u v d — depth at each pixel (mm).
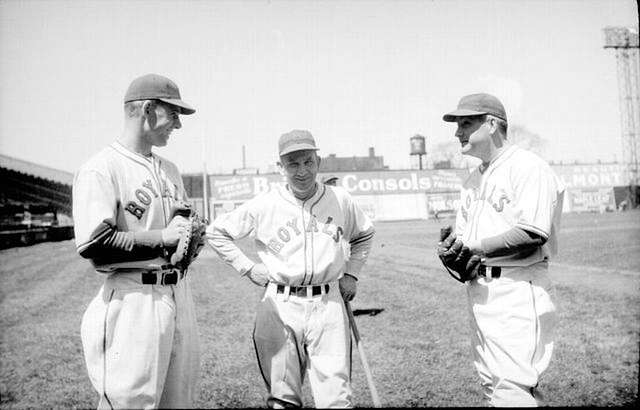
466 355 4281
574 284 7074
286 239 2748
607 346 4398
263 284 2881
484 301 2660
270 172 23531
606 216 21094
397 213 25484
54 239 17031
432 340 4688
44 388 3854
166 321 2350
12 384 3938
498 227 2678
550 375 3826
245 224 2877
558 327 5031
